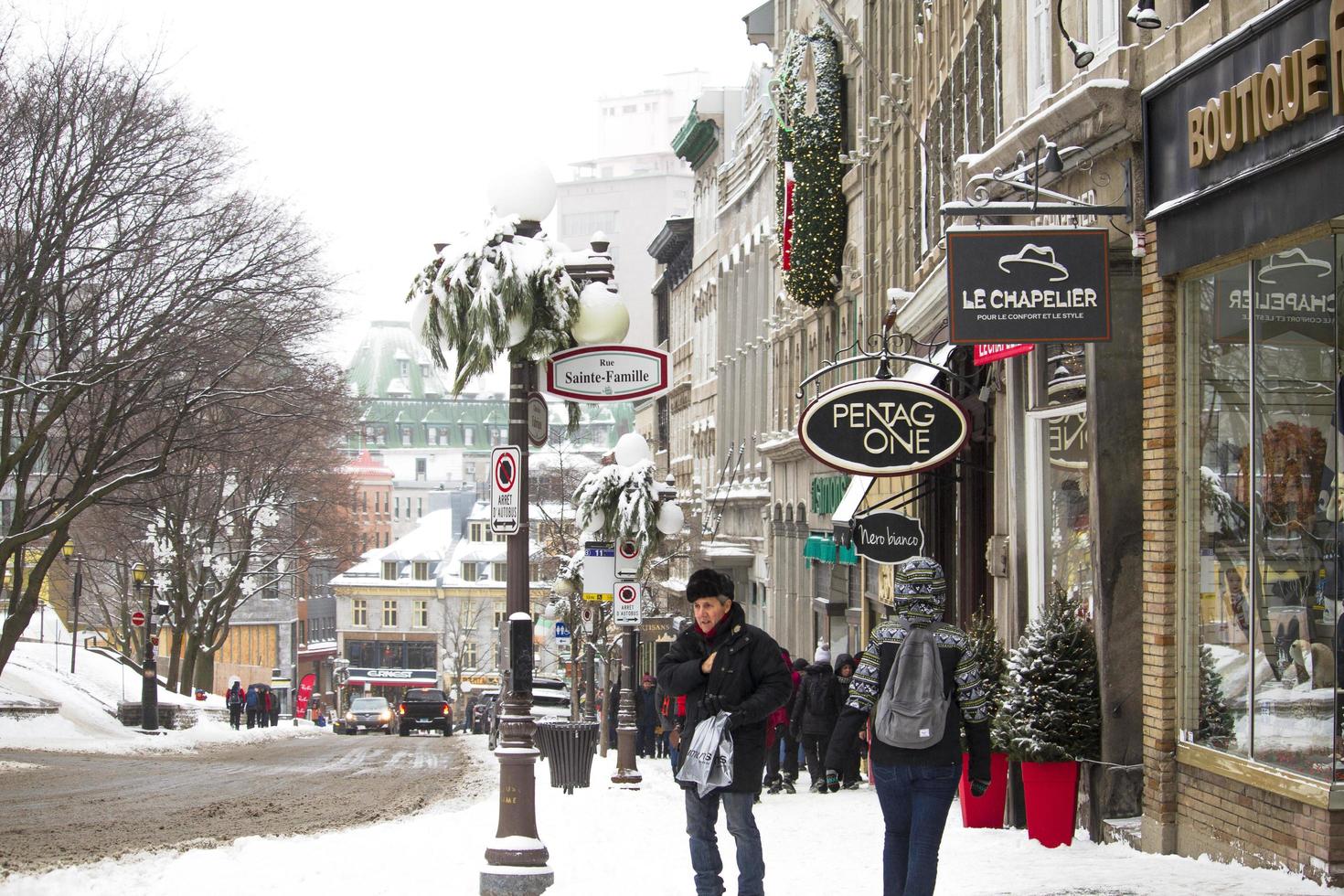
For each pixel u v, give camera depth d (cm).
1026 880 1222
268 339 3928
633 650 3022
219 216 3738
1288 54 1144
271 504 6856
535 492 9081
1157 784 1387
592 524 3117
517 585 1417
